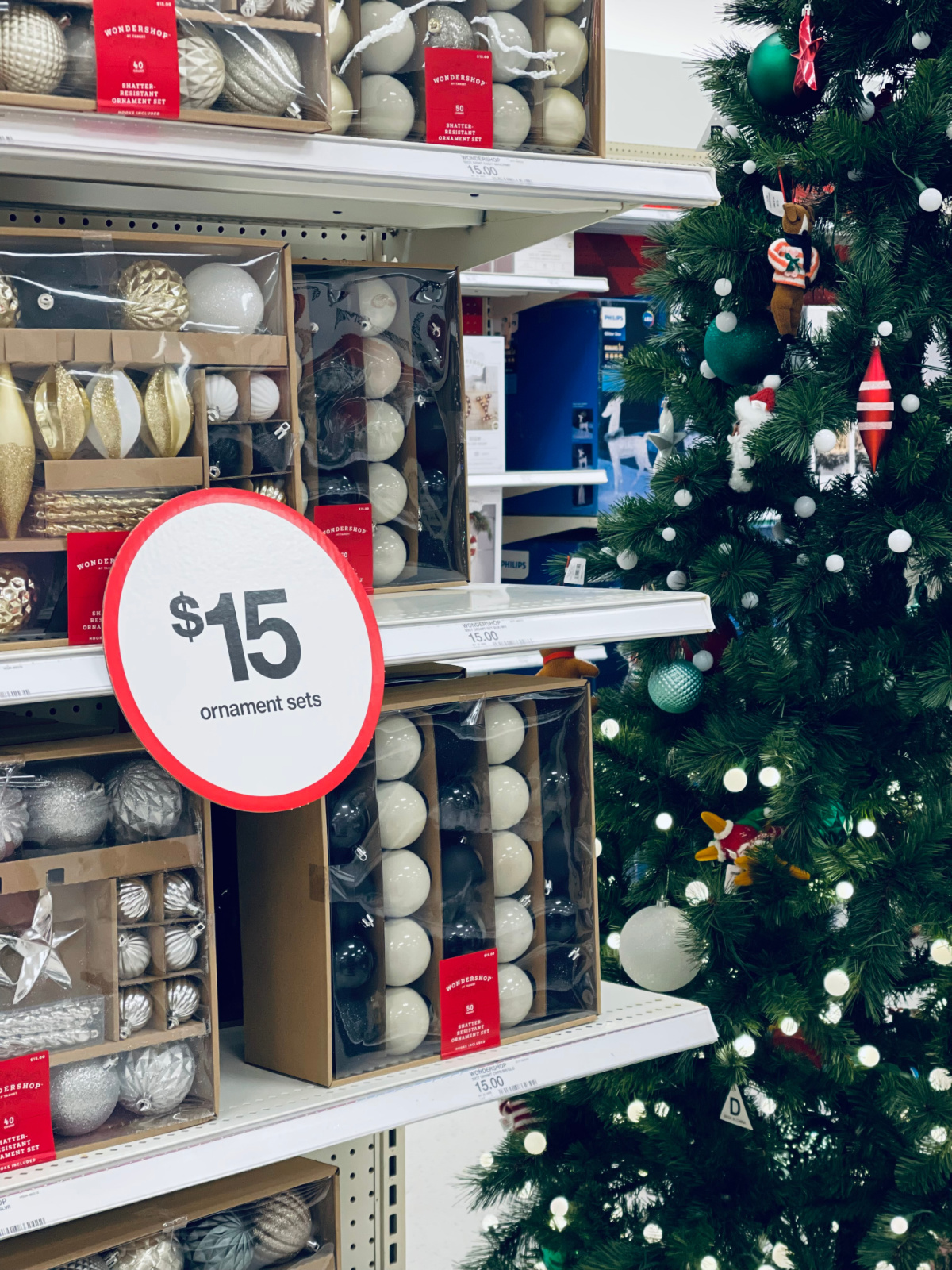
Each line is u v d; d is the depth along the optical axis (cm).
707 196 131
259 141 105
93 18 97
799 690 175
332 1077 114
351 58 112
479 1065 120
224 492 107
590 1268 168
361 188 123
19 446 96
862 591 193
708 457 189
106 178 118
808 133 189
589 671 179
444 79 116
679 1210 175
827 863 162
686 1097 188
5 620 97
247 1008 123
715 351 187
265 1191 113
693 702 188
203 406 105
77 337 99
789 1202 176
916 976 189
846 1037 162
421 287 135
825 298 206
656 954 169
